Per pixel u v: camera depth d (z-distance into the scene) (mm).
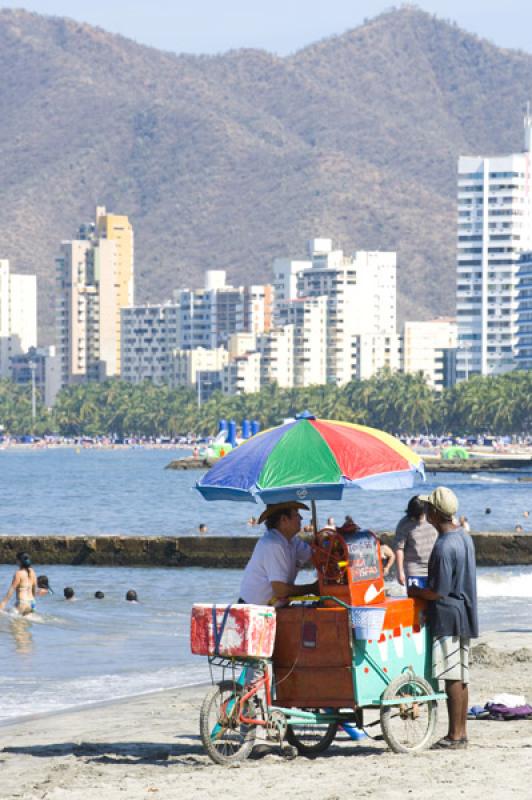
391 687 47531
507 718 55406
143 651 89750
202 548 158375
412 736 49000
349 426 49312
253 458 48062
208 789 41500
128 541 160250
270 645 47188
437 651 48188
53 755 52438
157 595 129500
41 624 105125
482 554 154750
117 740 55000
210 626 47031
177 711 63594
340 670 47281
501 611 110625
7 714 65125
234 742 47625
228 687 47719
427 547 66000
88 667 81812
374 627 46719
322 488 47031
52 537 162375
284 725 47656
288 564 48219
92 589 134500
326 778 42438
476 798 38500
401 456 48312
